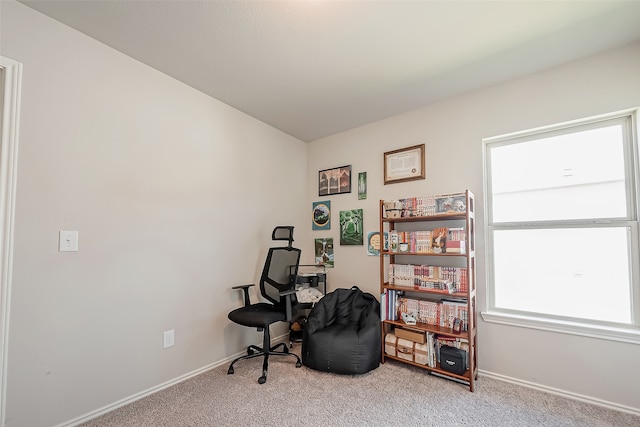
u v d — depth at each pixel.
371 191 3.17
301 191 3.69
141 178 2.08
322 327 2.61
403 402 1.94
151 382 2.07
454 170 2.61
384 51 1.99
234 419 1.76
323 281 3.33
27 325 1.54
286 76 2.31
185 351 2.30
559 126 2.20
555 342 2.07
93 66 1.86
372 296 2.93
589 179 2.11
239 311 2.46
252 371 2.42
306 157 3.80
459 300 2.40
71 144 1.74
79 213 1.76
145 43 1.91
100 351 1.82
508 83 2.37
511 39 1.86
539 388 2.10
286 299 2.47
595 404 1.91
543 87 2.22
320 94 2.59
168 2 1.56
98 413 1.79
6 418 1.47
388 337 2.57
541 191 2.29
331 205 3.52
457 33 1.81
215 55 2.04
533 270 2.29
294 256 2.79
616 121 2.03
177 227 2.30
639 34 1.81
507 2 1.55
